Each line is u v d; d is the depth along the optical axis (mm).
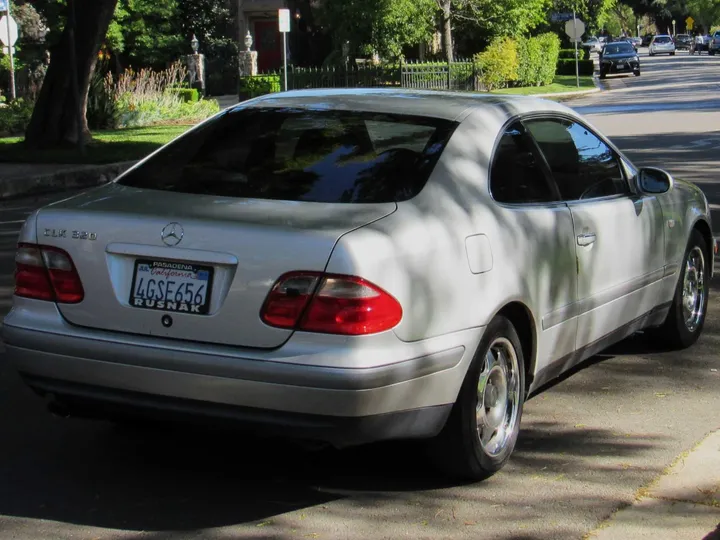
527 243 4715
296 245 3973
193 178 4672
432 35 41031
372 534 4105
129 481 4672
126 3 41375
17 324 4418
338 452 4984
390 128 4773
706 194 13281
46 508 4371
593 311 5371
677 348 6809
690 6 132875
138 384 4180
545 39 47344
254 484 4633
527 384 4930
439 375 4172
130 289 4215
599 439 5176
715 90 37812
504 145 4914
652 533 4051
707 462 4719
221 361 4004
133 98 28219
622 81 50875
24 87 35938
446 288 4195
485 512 4312
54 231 4387
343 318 3902
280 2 49219
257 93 37469
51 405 4543
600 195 5582
